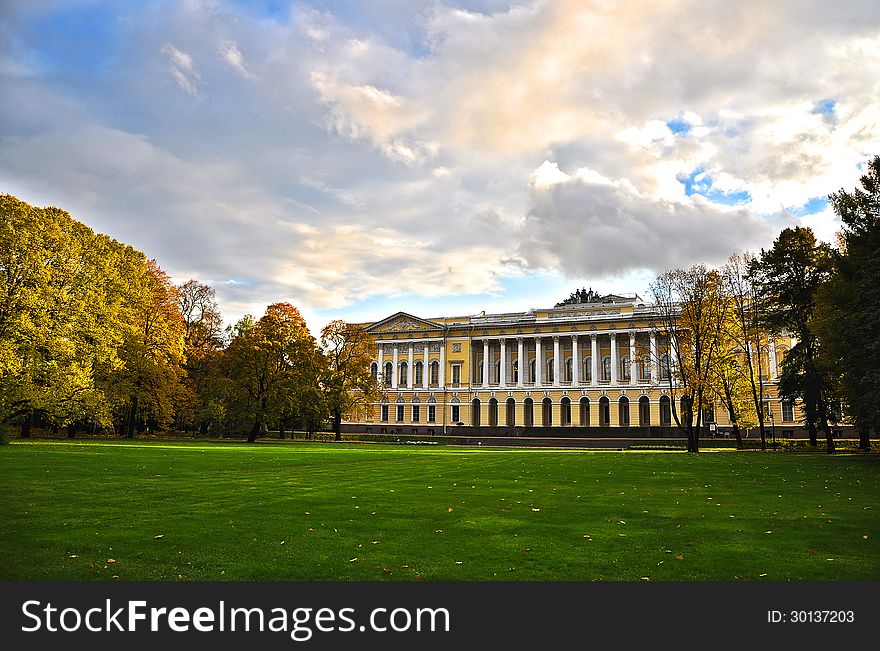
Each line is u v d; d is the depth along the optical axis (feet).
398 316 405.18
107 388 183.73
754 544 42.98
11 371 130.41
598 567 37.52
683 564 38.04
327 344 274.57
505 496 66.28
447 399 383.65
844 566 37.63
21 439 159.33
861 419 123.03
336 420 269.23
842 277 134.92
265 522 50.37
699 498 65.10
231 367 224.33
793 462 117.60
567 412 357.41
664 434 307.17
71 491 66.23
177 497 63.67
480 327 382.42
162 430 257.55
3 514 52.31
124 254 194.59
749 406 198.80
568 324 361.30
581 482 80.59
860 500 63.62
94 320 154.71
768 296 189.98
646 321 341.00
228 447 162.81
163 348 205.77
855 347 116.06
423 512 55.52
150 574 36.19
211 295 274.77
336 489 71.56
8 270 140.87
